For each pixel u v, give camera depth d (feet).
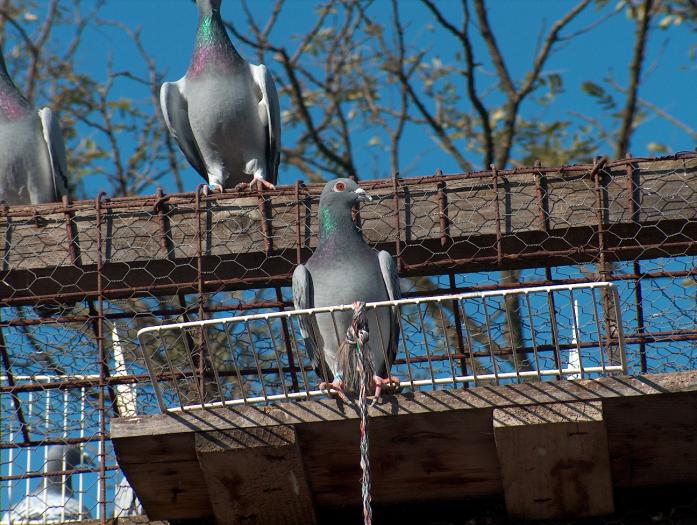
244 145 43.93
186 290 35.01
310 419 26.76
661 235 34.06
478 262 33.68
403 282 60.29
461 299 26.30
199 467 27.96
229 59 43.62
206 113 43.21
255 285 34.78
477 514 30.27
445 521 30.32
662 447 27.78
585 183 34.01
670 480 28.84
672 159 33.71
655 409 26.58
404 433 27.30
